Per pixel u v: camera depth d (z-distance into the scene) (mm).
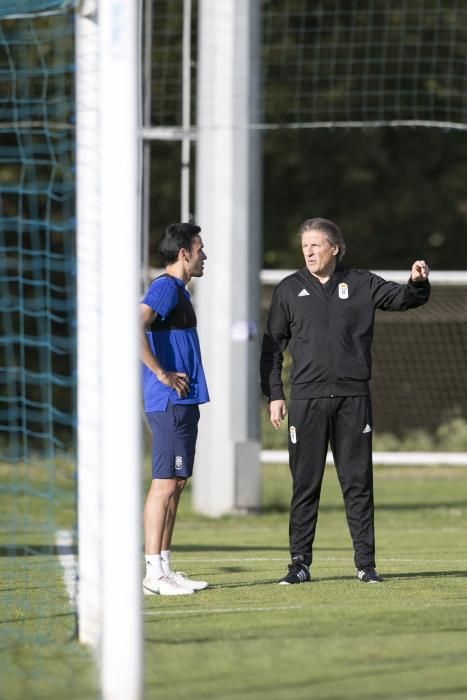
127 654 16078
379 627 20688
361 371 26062
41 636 20531
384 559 32531
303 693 16344
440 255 99125
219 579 27688
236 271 50438
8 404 79750
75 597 21984
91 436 19719
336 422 26219
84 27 20094
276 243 99438
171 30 71312
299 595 24562
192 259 25812
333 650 18875
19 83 66438
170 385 25078
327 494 59812
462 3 88250
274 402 26781
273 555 34281
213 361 50656
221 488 50438
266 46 85875
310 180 98750
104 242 16719
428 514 50406
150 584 25188
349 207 99188
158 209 89938
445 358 82188
